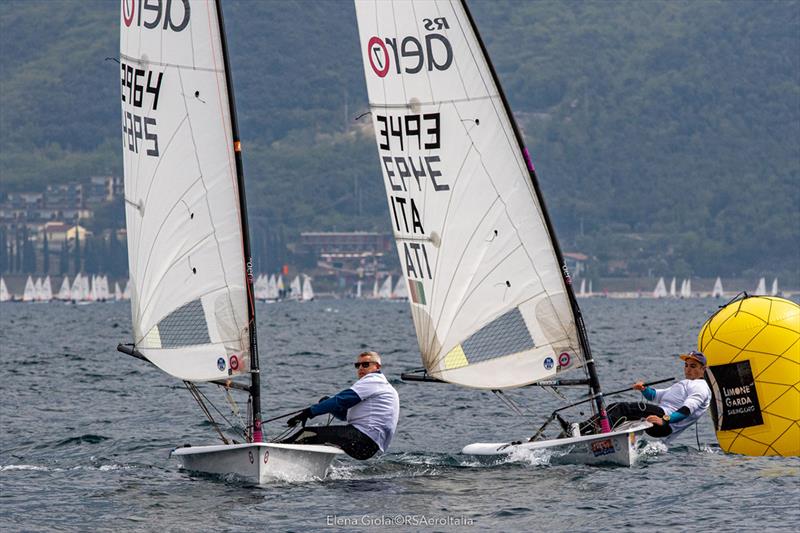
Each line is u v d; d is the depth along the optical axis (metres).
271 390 108.38
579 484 55.31
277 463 56.34
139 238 60.28
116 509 50.97
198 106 58.69
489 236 61.97
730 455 63.38
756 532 46.09
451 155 62.09
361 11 63.00
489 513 49.78
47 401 97.81
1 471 61.81
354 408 57.97
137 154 60.16
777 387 62.59
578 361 61.62
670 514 49.25
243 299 58.44
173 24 58.84
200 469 59.03
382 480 57.03
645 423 61.25
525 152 60.97
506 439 72.75
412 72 62.38
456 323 62.66
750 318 63.66
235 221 58.62
